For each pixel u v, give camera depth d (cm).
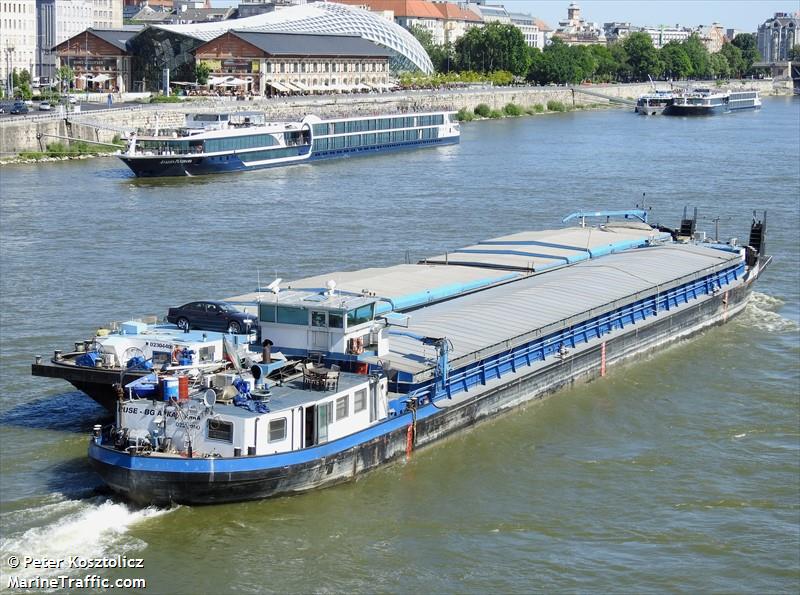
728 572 4762
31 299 8744
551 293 7475
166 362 6091
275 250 10912
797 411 6606
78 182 16175
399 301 7069
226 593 4569
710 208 13762
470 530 5091
